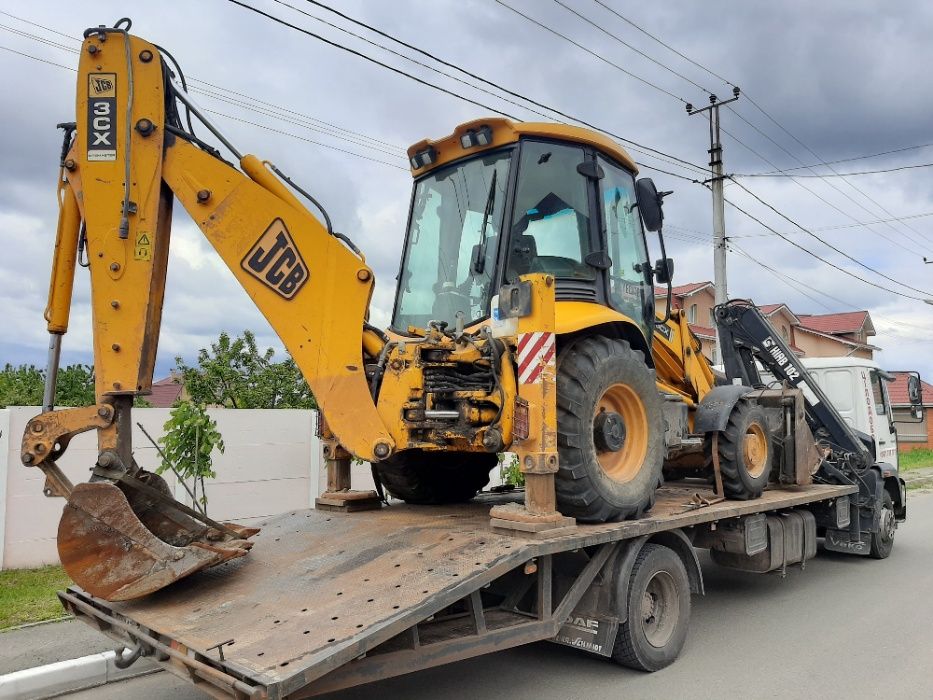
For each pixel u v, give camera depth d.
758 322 8.80
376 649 3.71
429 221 5.83
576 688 4.83
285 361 12.49
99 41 4.26
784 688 4.82
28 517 7.35
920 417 10.29
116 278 4.18
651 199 5.75
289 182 4.67
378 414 4.61
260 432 8.84
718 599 7.26
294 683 2.99
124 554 3.97
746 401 7.12
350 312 4.61
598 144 5.60
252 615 3.73
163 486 4.58
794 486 8.12
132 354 4.16
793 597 7.33
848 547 8.96
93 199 4.20
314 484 9.23
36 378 12.55
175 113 4.50
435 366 4.59
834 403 10.01
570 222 5.45
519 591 4.54
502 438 4.46
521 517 4.41
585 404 4.78
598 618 4.77
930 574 8.41
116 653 4.26
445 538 4.45
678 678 5.01
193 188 4.38
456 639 3.91
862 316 44.09
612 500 4.87
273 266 4.52
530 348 4.46
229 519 8.55
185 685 4.93
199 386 11.89
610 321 5.14
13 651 5.16
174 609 3.95
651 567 5.09
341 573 4.13
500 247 5.15
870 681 4.95
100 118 4.24
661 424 5.49
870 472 9.00
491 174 5.41
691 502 6.15
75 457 7.59
